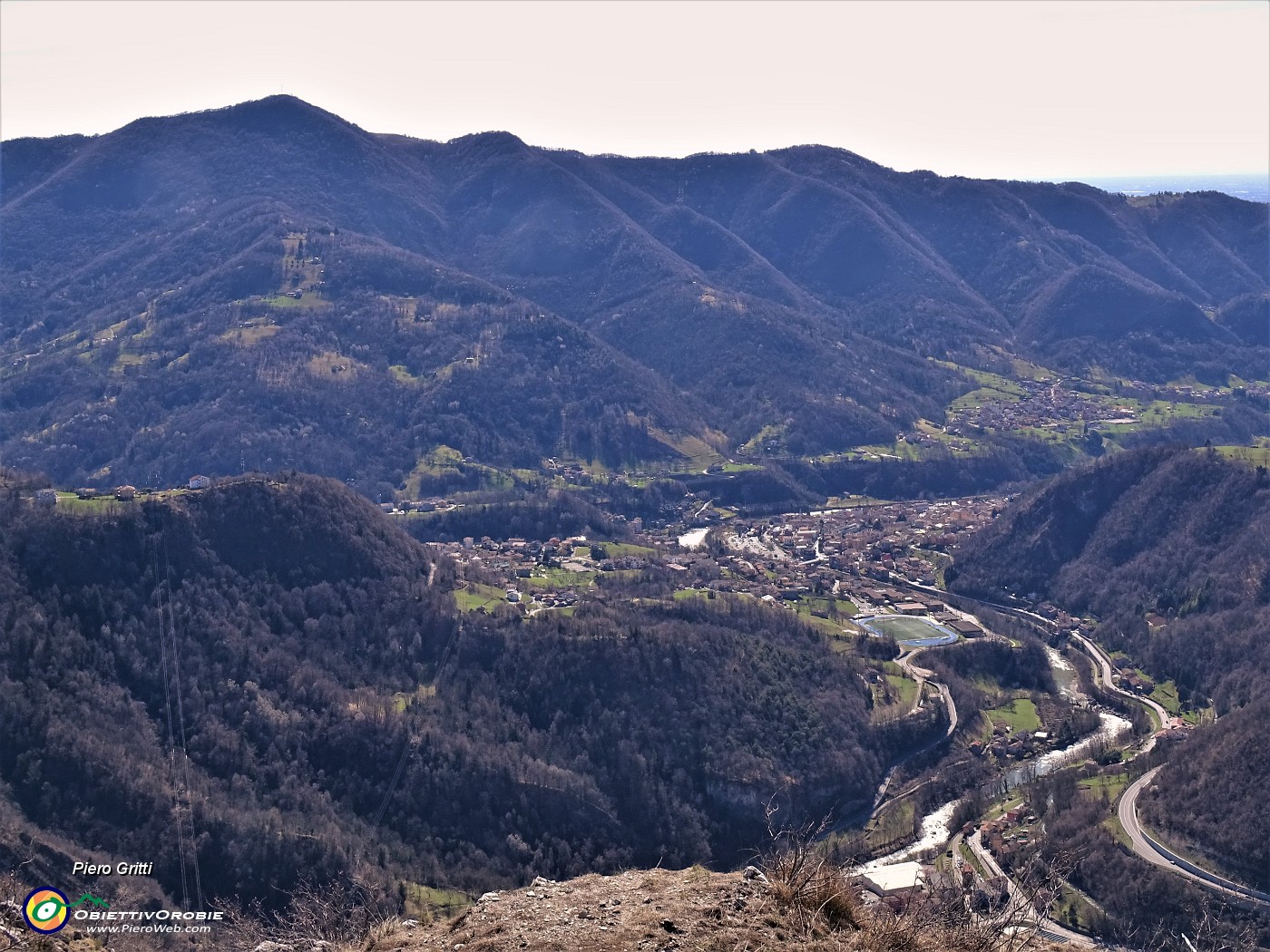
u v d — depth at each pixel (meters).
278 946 26.06
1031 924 24.44
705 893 22.67
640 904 22.19
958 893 25.61
